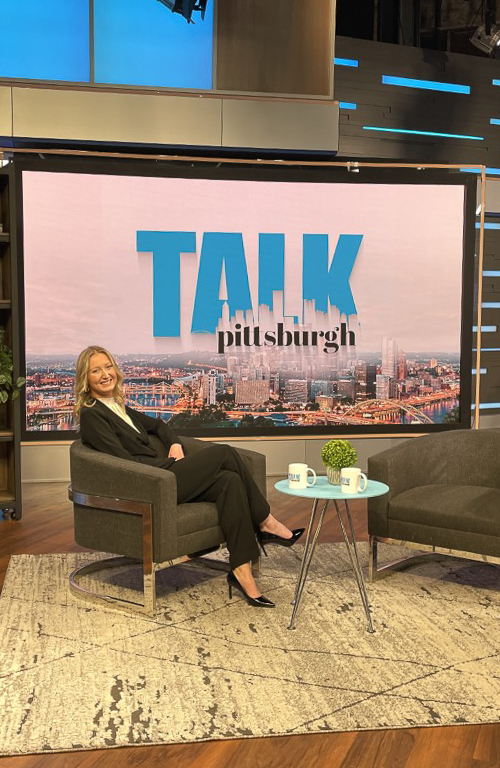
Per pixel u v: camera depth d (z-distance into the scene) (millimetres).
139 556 3582
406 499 3926
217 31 6332
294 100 6379
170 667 3016
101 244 6129
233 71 6371
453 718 2648
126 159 6137
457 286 6480
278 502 5859
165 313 6238
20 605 3701
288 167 6469
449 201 6430
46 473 6277
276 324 6367
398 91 7398
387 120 7383
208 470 3836
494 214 7406
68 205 6062
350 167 6352
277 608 3656
